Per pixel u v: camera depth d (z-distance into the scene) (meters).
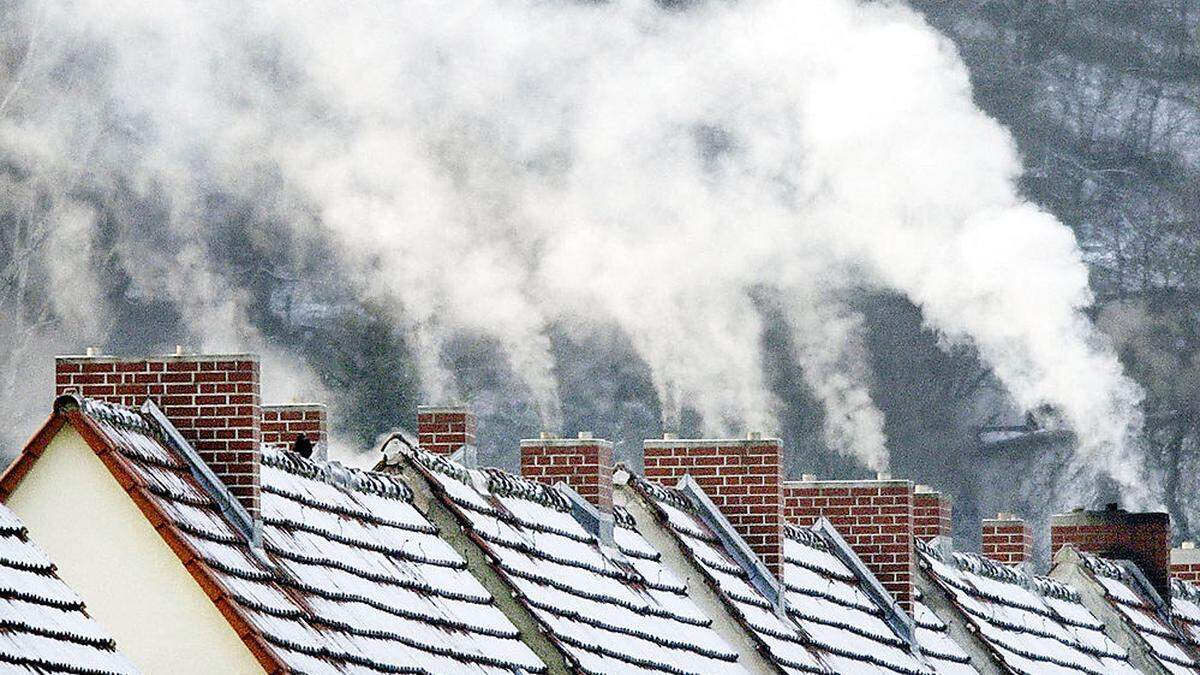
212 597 55.09
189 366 59.41
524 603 66.88
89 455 56.03
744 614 78.69
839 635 84.69
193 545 55.81
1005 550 106.31
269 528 59.81
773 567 82.62
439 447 78.38
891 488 90.62
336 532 62.47
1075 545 111.25
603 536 75.75
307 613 57.84
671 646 73.75
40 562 51.38
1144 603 108.94
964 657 92.31
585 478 76.19
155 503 55.81
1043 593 102.62
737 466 83.25
